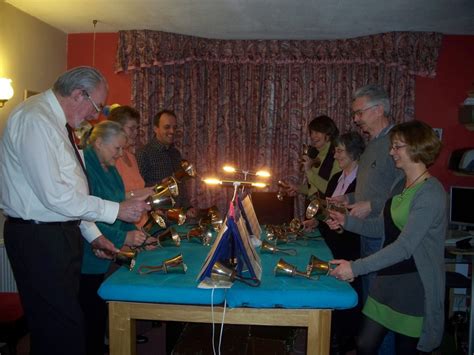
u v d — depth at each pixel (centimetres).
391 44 382
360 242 257
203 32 394
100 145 211
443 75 396
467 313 299
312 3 304
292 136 418
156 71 412
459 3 300
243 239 169
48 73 386
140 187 283
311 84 411
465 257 293
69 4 322
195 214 274
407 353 174
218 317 166
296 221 244
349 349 269
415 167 173
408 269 171
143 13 341
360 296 253
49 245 166
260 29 377
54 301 167
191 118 419
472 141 398
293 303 159
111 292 162
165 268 175
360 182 237
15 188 164
